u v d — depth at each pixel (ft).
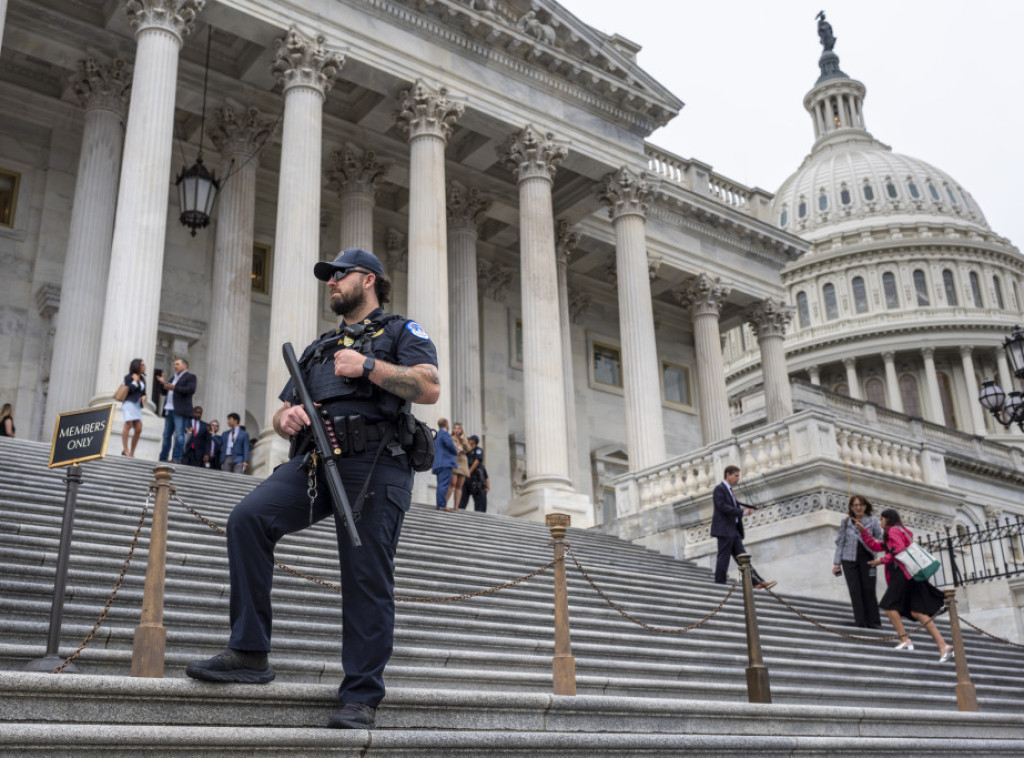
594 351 122.42
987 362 296.71
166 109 68.23
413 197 80.48
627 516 75.92
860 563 51.29
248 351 87.40
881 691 38.88
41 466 44.39
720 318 129.18
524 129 88.33
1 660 21.77
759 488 66.64
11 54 83.76
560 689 24.62
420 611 35.58
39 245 83.92
